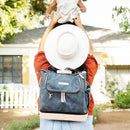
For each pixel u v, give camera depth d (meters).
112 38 14.20
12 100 11.67
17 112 10.20
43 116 1.89
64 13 2.13
